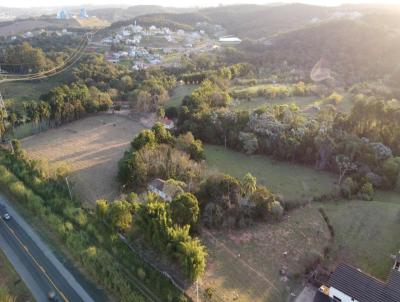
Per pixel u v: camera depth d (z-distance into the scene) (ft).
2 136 343.67
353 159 275.80
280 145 298.97
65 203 223.51
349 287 151.84
